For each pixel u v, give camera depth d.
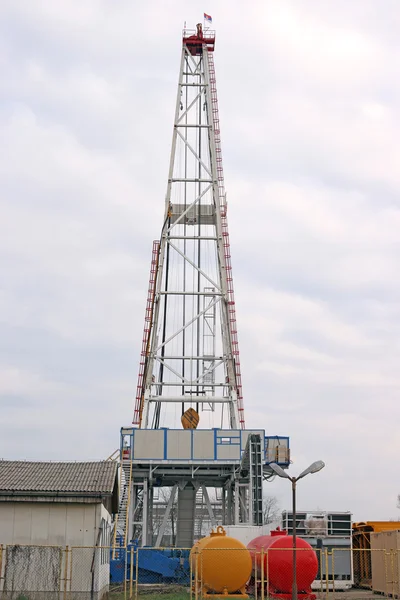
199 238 64.62
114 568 42.88
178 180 65.94
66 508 31.75
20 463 35.47
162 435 56.06
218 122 67.12
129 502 53.94
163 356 62.56
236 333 63.38
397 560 36.81
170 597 33.56
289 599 33.81
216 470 57.53
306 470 28.11
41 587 30.33
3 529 31.45
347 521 44.06
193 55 69.38
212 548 32.31
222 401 61.59
